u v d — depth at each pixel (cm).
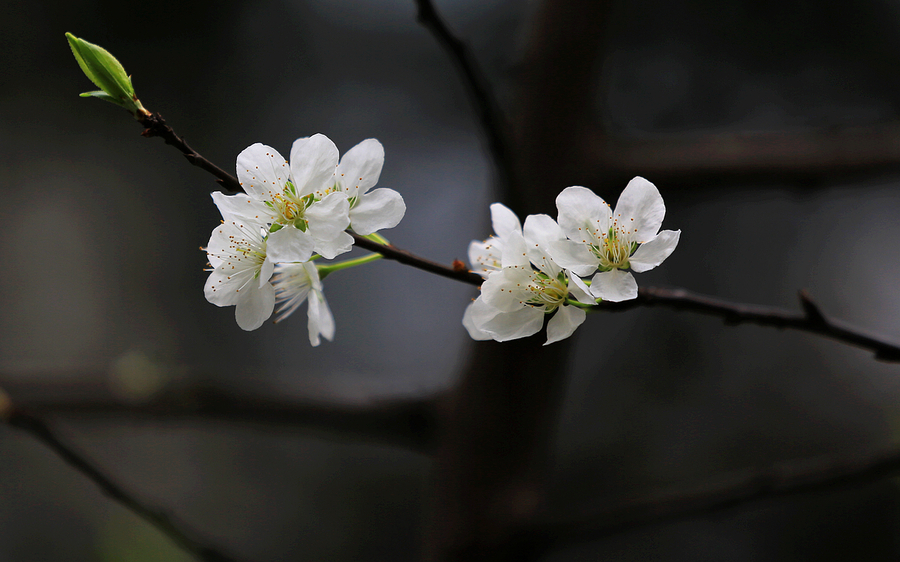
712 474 137
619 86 124
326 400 76
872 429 133
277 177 59
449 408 74
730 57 126
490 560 70
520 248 60
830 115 124
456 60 62
